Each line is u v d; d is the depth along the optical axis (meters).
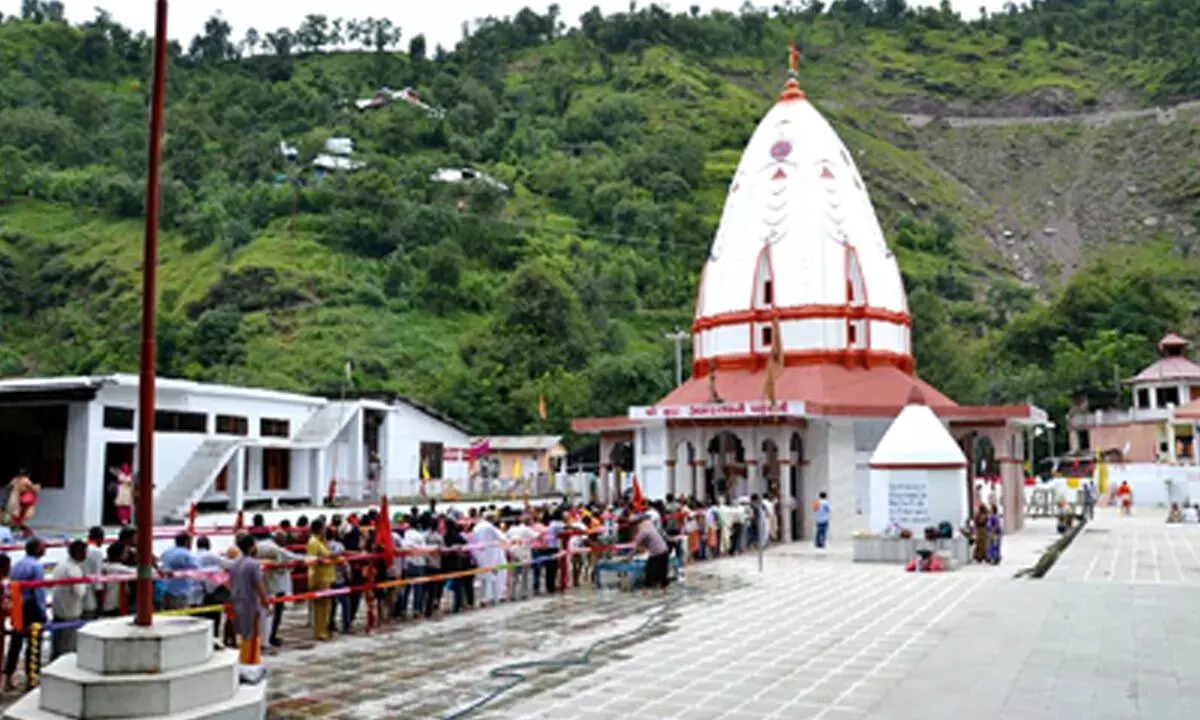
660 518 26.48
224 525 33.22
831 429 40.00
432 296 107.00
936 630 17.88
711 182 170.00
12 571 14.48
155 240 10.67
